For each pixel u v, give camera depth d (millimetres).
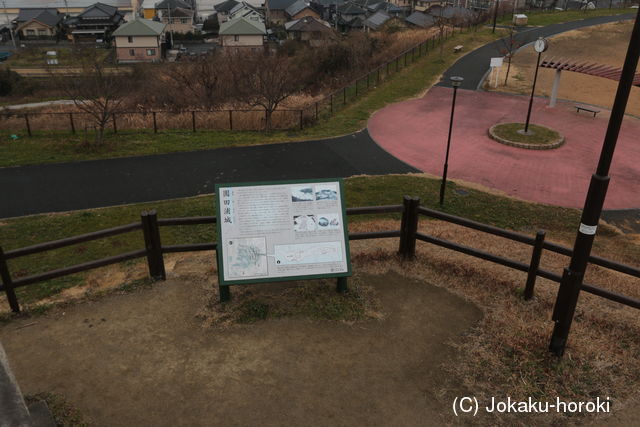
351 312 6277
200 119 21641
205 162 16594
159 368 5340
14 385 4051
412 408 4855
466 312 6355
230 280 6090
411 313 6320
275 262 6195
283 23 99688
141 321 6102
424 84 28562
